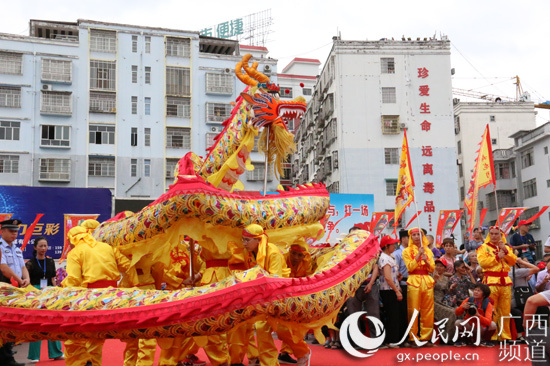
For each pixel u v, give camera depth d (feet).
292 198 24.72
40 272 30.60
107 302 18.94
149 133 117.60
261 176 118.01
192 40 122.42
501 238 32.96
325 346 32.55
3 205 54.13
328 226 71.77
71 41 115.65
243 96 26.27
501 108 156.46
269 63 125.90
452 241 35.70
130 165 115.85
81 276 21.16
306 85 183.73
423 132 122.21
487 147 37.04
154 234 21.39
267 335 22.88
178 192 20.53
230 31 178.50
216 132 120.98
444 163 121.60
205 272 24.21
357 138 120.78
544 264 36.65
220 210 21.12
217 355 23.79
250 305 18.80
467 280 33.76
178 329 18.65
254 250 21.52
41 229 55.01
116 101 116.47
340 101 121.60
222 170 25.62
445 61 125.18
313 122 147.74
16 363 28.12
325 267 23.09
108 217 57.52
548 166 127.13
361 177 119.24
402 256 33.86
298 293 20.13
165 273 24.94
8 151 108.99
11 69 111.04
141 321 18.49
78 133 113.80
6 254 27.76
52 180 110.83
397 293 31.27
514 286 35.86
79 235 21.50
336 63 123.24
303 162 163.12
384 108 122.31
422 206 119.34
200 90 122.01
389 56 124.36
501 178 141.49
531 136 133.39
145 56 119.34
